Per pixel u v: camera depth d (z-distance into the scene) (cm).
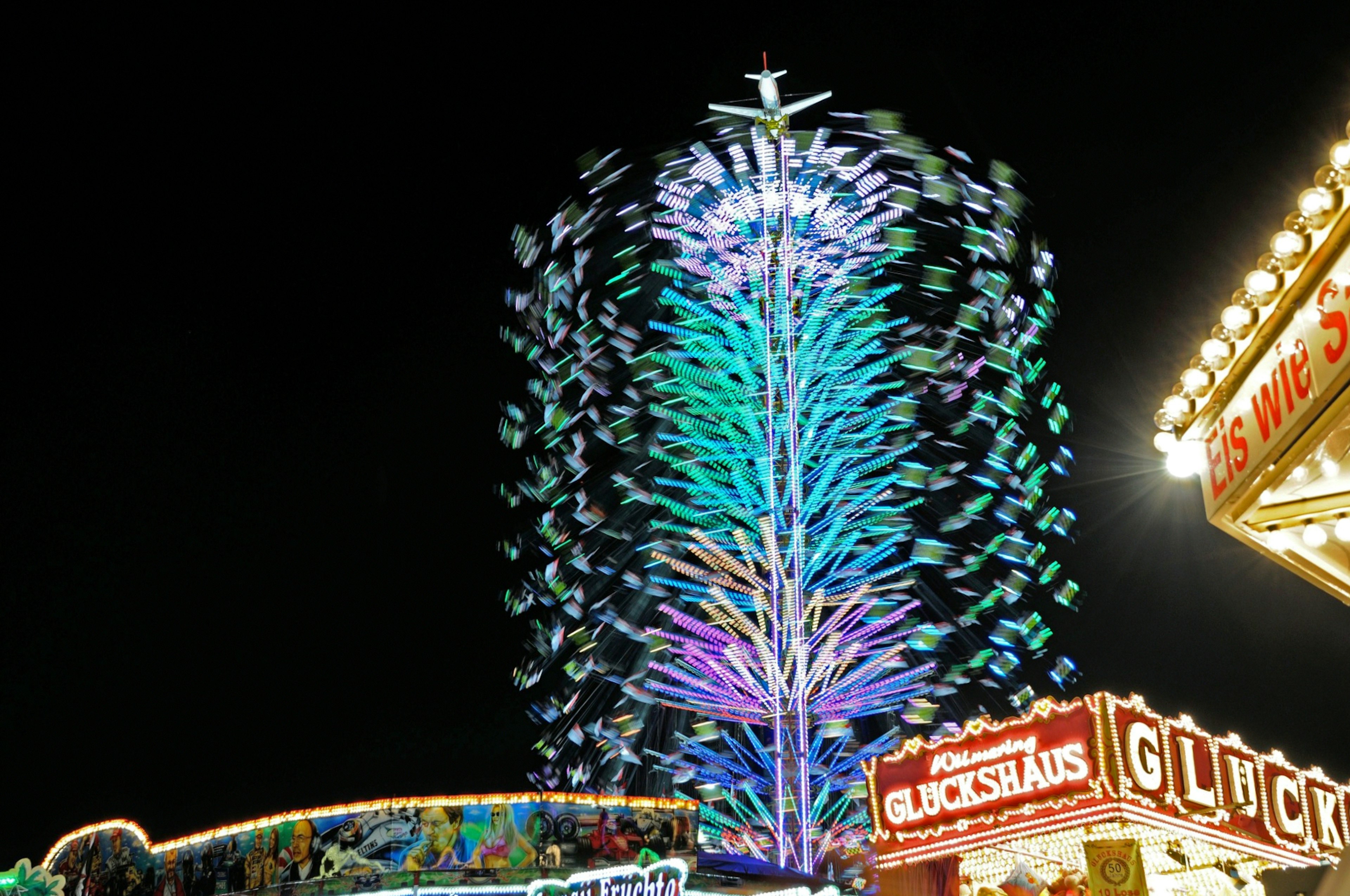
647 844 2161
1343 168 701
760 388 3183
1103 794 1590
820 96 3200
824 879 2373
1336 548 898
